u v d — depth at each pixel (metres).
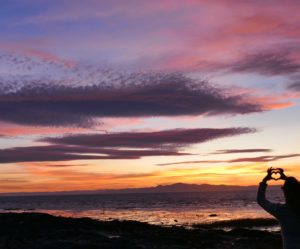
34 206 144.00
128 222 38.03
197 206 122.44
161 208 112.12
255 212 85.94
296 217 5.85
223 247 25.17
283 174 6.14
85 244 21.19
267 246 25.62
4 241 23.55
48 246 20.66
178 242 26.28
